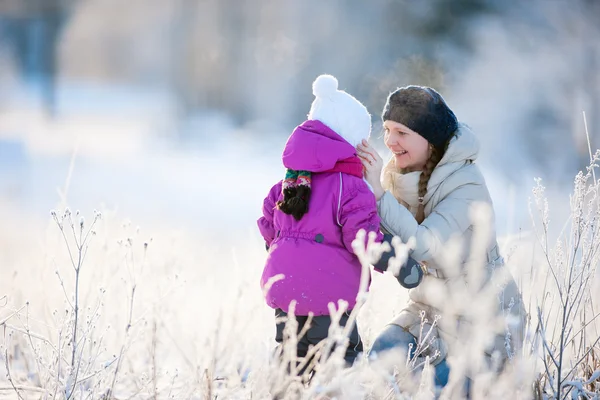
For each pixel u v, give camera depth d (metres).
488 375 6.75
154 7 152.38
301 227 7.52
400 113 7.80
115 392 7.93
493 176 48.81
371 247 6.24
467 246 7.75
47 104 88.38
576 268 7.57
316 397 6.48
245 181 46.03
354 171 7.61
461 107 53.72
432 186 7.87
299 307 7.40
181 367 8.79
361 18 65.62
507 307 7.68
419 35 60.66
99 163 52.19
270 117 77.00
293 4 73.88
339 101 7.73
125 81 164.12
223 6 81.50
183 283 8.82
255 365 7.93
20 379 8.34
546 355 7.90
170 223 27.78
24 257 13.80
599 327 8.35
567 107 50.44
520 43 53.53
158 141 68.94
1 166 47.78
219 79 82.56
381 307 8.93
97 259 9.23
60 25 92.00
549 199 30.02
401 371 7.24
